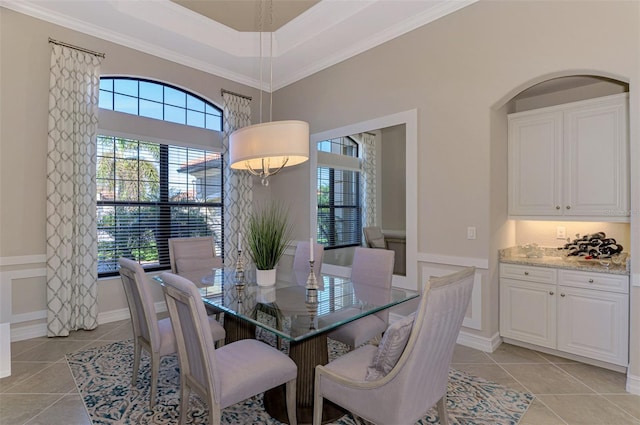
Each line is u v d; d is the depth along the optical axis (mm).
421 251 3529
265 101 5367
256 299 2369
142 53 4109
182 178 4562
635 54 2357
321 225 4660
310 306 2217
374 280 2859
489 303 3086
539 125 3211
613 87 3191
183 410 1861
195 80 4598
